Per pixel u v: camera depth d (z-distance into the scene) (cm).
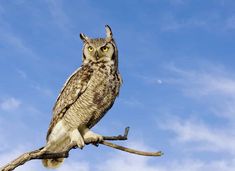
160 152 598
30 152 529
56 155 559
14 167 512
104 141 620
